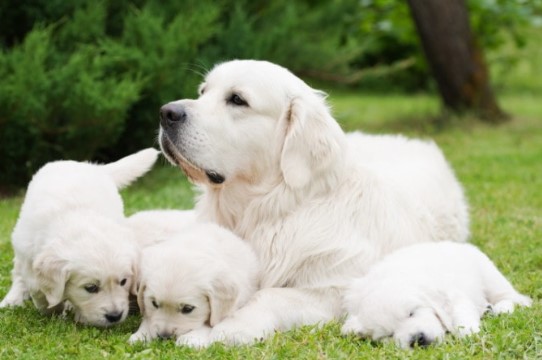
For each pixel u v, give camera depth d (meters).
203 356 5.10
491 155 13.99
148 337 5.52
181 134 6.24
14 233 6.53
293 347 5.23
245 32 14.05
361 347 5.27
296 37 15.63
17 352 5.23
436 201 7.25
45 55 10.85
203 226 6.33
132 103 11.67
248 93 6.29
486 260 6.48
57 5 11.99
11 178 11.64
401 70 25.30
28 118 10.53
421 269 5.91
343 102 23.25
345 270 6.24
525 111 20.11
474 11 18.41
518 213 9.82
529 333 5.30
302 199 6.39
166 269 5.57
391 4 19.44
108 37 12.31
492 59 24.19
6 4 11.80
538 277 7.01
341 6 18.27
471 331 5.35
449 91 17.56
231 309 5.70
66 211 6.25
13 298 6.61
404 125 17.70
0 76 10.50
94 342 5.46
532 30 25.30
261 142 6.35
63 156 11.43
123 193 11.11
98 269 5.69
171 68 11.92
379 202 6.60
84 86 10.56
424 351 5.08
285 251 6.30
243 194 6.50
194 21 12.38
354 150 7.32
